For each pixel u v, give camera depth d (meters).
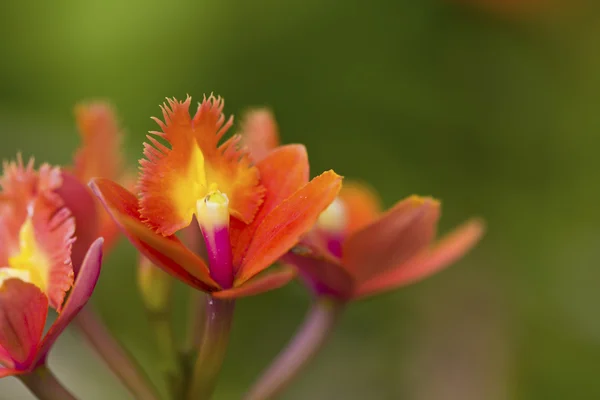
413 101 0.44
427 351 0.46
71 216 0.25
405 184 0.45
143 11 0.42
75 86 0.43
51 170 0.25
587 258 0.45
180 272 0.23
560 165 0.47
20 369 0.25
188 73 0.43
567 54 0.48
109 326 0.38
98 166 0.27
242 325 0.42
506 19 0.45
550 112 0.47
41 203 0.25
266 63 0.43
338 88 0.44
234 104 0.44
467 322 0.46
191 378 0.26
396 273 0.27
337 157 0.44
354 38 0.44
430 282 0.47
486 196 0.46
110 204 0.23
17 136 0.41
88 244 0.25
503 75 0.46
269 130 0.26
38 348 0.24
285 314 0.43
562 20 0.47
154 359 0.37
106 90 0.43
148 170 0.24
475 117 0.45
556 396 0.44
